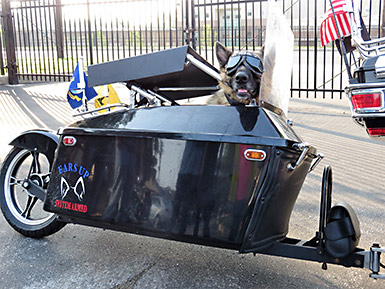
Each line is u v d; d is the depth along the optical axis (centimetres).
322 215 262
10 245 345
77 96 427
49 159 356
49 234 349
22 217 361
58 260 320
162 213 267
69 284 287
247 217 250
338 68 1465
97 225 296
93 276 297
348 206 263
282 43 299
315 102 1007
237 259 324
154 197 269
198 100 378
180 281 290
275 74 286
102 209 287
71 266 311
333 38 347
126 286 284
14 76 1420
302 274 300
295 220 395
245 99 300
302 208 425
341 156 605
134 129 276
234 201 251
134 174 275
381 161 580
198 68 288
